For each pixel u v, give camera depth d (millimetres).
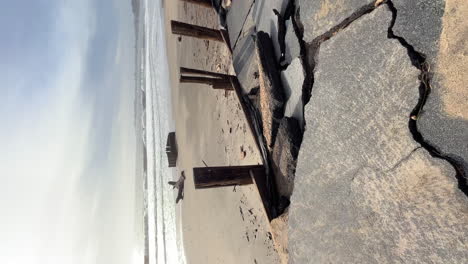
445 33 1973
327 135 2852
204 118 10016
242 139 6773
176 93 15336
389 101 2303
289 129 3656
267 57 4164
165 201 17781
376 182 2367
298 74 3662
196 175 4195
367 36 2547
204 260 9930
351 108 2623
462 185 1870
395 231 2207
